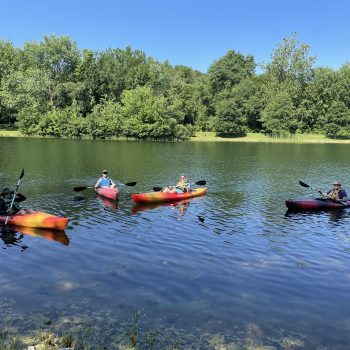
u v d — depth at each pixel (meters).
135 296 7.77
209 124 77.44
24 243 10.98
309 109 80.69
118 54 84.50
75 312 7.05
